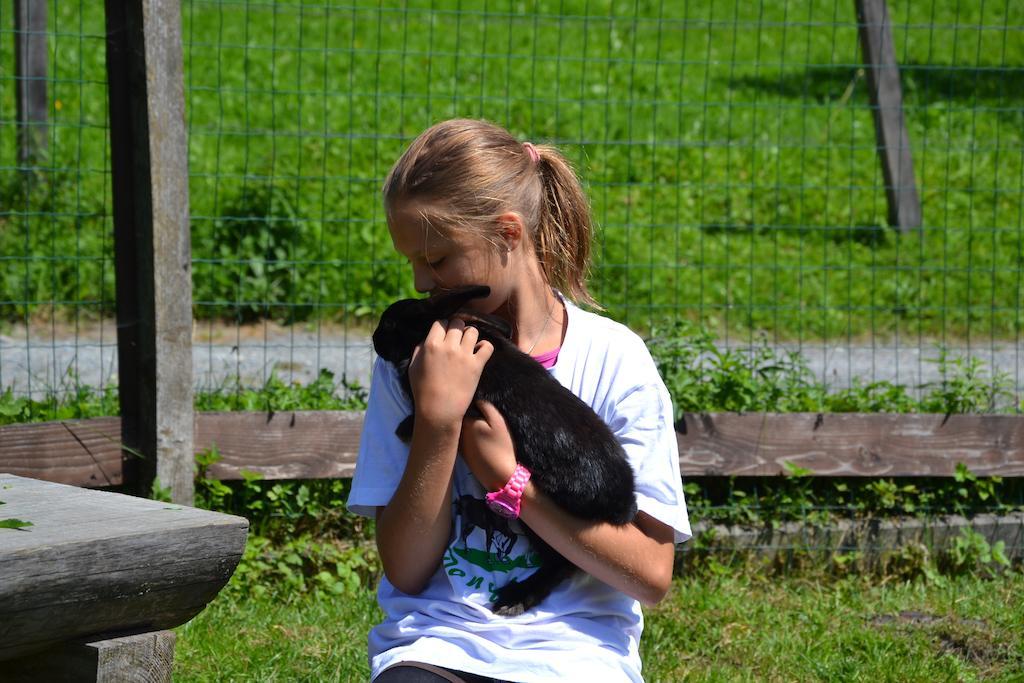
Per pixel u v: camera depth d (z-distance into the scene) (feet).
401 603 8.97
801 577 17.61
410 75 52.95
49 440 15.34
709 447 17.66
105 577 7.22
